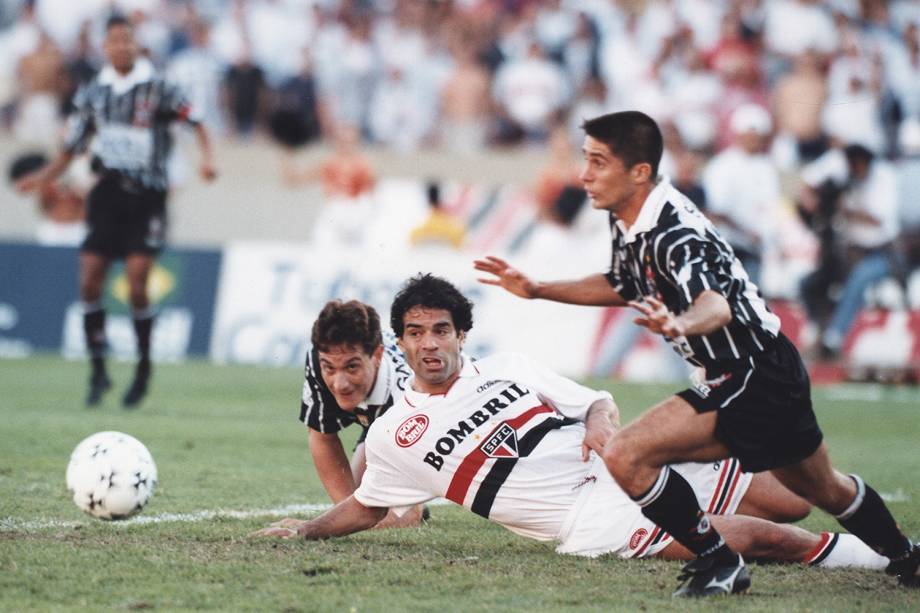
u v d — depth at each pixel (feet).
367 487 60.64
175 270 171.63
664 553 58.18
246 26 220.23
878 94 217.36
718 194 165.07
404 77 218.38
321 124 216.13
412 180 216.13
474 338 164.04
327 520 61.52
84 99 120.98
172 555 56.54
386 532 65.62
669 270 51.21
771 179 165.07
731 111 212.23
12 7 219.61
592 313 165.58
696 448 50.98
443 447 59.36
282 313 169.78
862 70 217.97
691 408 50.70
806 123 210.18
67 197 189.78
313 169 209.26
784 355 51.60
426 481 60.08
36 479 79.87
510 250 188.34
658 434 50.55
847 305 171.12
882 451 108.78
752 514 62.18
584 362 165.17
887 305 171.22
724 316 48.80
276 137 212.23
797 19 220.02
